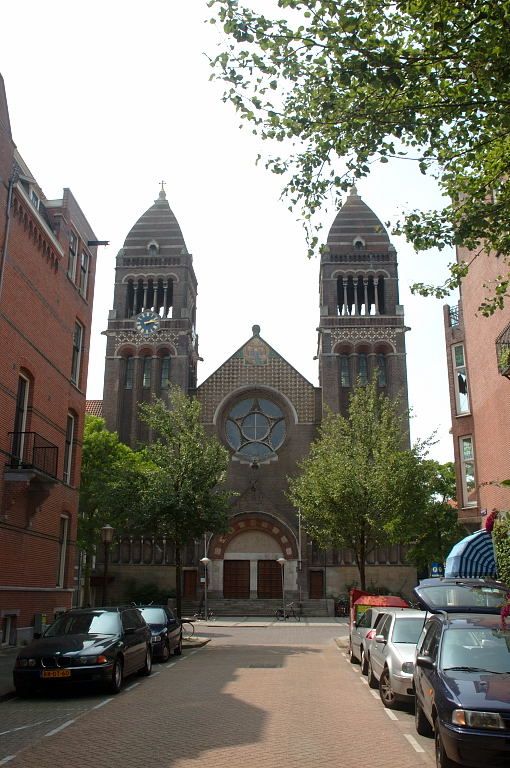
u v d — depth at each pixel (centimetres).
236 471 5184
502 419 2405
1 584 2075
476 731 814
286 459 5194
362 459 2952
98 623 1590
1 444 2084
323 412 5188
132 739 1027
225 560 4984
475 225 1192
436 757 888
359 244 5719
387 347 5356
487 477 2602
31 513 2270
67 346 2711
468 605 1584
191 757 922
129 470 3062
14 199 2189
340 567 4900
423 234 1291
